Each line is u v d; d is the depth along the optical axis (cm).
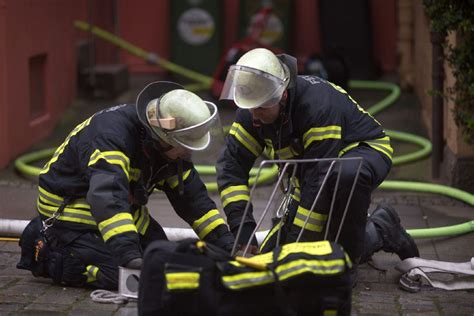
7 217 1784
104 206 1171
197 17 3616
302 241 1237
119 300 1237
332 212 1229
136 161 1231
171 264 969
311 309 983
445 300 1308
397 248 1396
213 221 1302
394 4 3619
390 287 1367
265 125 1263
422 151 2298
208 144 1166
